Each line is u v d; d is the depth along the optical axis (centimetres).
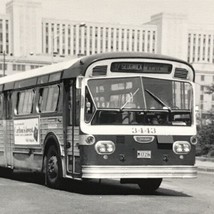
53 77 1183
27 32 15075
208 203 993
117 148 1027
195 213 849
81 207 886
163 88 1082
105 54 1057
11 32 15100
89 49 15700
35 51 15150
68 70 1102
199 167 2205
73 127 1069
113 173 1018
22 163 1363
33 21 15138
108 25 15850
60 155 1132
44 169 1227
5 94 1496
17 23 14988
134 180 1170
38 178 1517
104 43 15838
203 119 3152
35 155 1280
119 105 1041
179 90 1098
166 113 1073
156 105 1068
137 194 1115
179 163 1073
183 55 16325
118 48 15950
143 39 16212
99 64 1038
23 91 1373
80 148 1028
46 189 1157
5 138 1486
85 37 15650
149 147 1048
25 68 11206
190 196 1125
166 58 1086
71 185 1270
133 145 1037
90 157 1012
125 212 838
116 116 1037
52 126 1181
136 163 1036
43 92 1247
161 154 1057
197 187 1381
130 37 16050
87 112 1027
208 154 2994
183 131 1084
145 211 853
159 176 1052
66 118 1110
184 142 1083
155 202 966
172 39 16212
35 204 920
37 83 1278
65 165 1106
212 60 17050
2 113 1506
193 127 1101
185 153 1080
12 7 15025
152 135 1052
